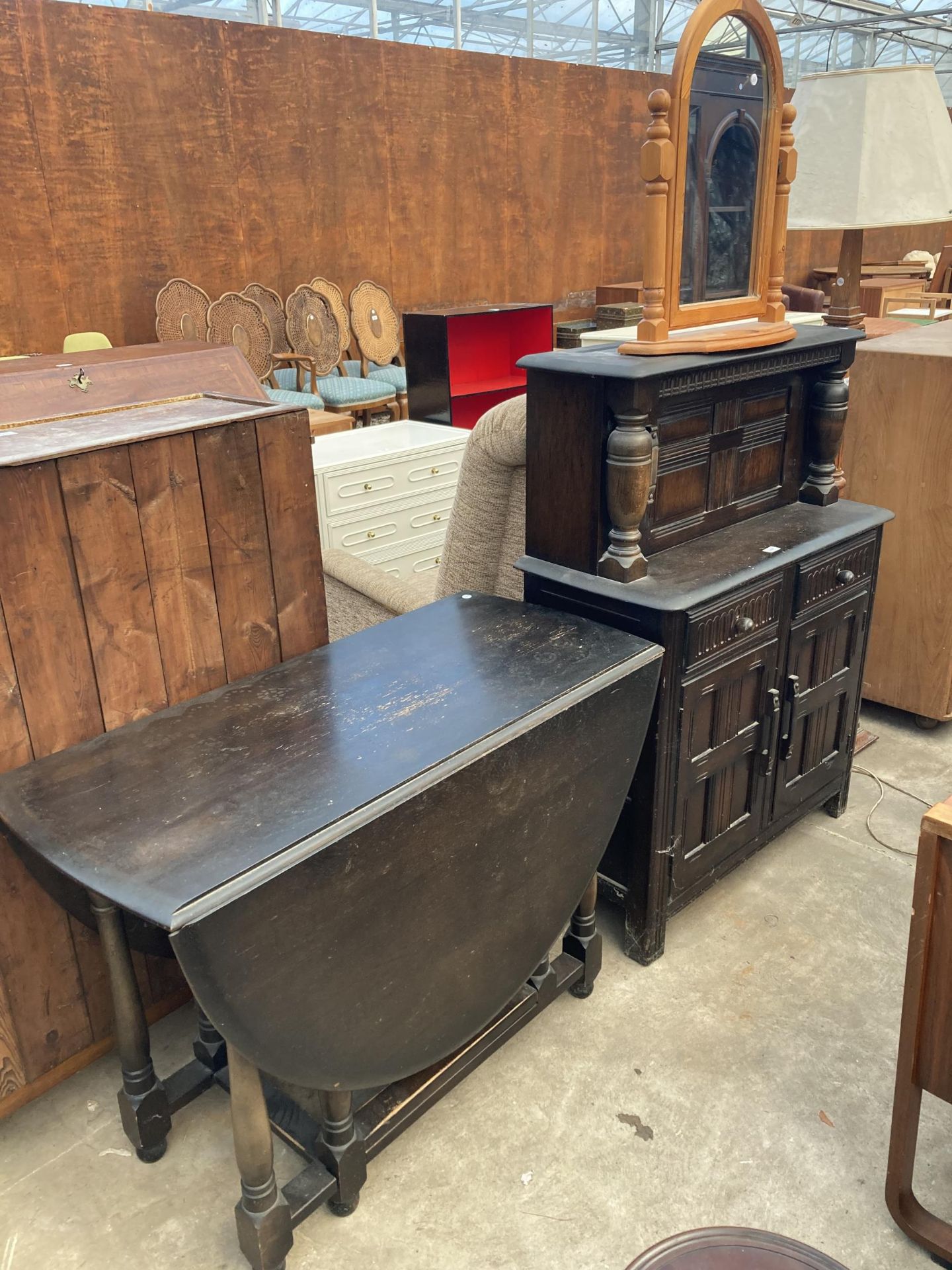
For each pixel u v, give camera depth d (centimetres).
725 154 199
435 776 146
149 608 168
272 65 634
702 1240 144
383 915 145
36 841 133
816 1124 187
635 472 194
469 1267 161
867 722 344
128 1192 175
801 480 258
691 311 201
